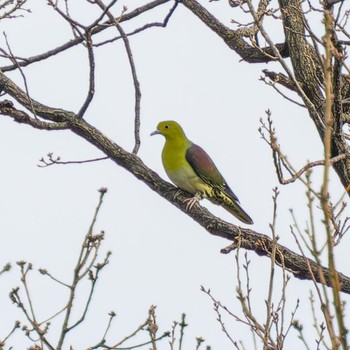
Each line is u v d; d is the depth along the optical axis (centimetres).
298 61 1295
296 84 1124
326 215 594
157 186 1280
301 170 951
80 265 779
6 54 1177
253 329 776
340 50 1039
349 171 1170
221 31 1466
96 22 1158
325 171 601
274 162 959
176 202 1276
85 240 786
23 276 776
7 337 758
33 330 774
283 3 1286
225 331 850
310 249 628
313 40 1041
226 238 1224
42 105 1238
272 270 817
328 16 646
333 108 1138
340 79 1086
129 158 1266
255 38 1435
